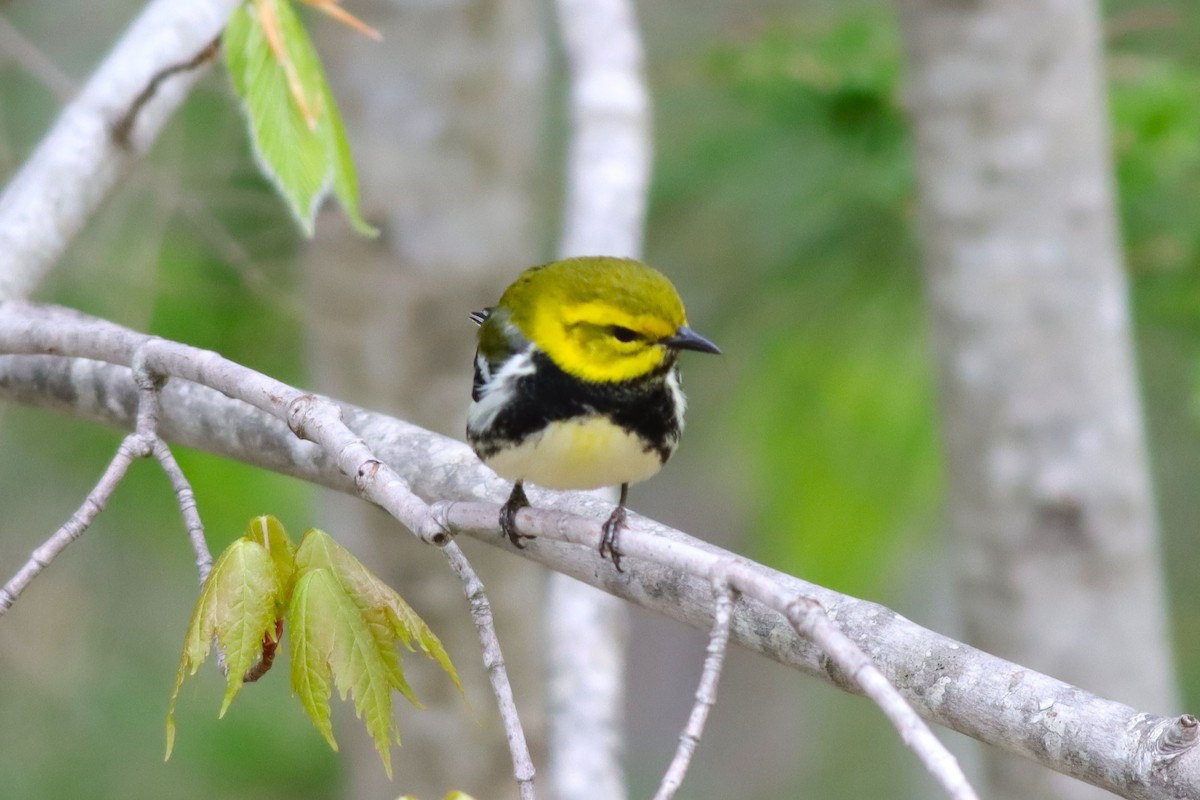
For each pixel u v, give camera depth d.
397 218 12.54
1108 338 10.56
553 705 8.77
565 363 6.94
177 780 15.30
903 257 13.05
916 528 16.39
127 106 8.48
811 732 21.77
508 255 12.96
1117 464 10.59
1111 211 10.61
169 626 15.35
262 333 12.68
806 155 12.39
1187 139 12.12
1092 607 10.65
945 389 10.95
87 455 13.59
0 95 12.70
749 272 13.78
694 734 4.50
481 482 7.43
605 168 10.52
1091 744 5.26
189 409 7.81
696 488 21.77
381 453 7.72
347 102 12.58
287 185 7.09
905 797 19.91
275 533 5.03
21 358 8.29
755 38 12.64
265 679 15.55
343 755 13.55
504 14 12.66
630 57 11.00
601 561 6.61
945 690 5.64
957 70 10.42
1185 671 18.22
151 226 10.76
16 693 14.71
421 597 12.77
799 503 15.22
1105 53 12.90
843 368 14.04
